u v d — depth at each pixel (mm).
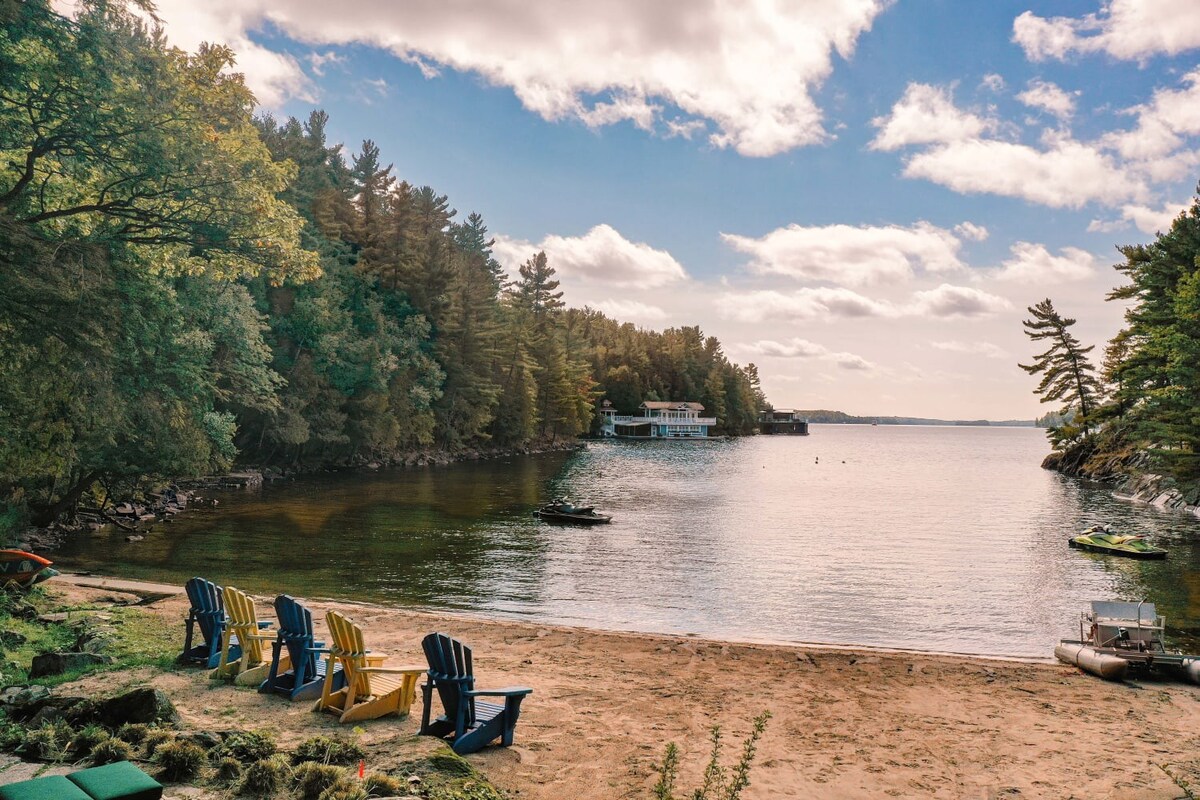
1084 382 81438
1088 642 14367
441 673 7793
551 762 7762
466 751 7742
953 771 8250
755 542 33375
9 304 15445
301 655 9070
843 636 18094
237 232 21047
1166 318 50188
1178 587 24422
